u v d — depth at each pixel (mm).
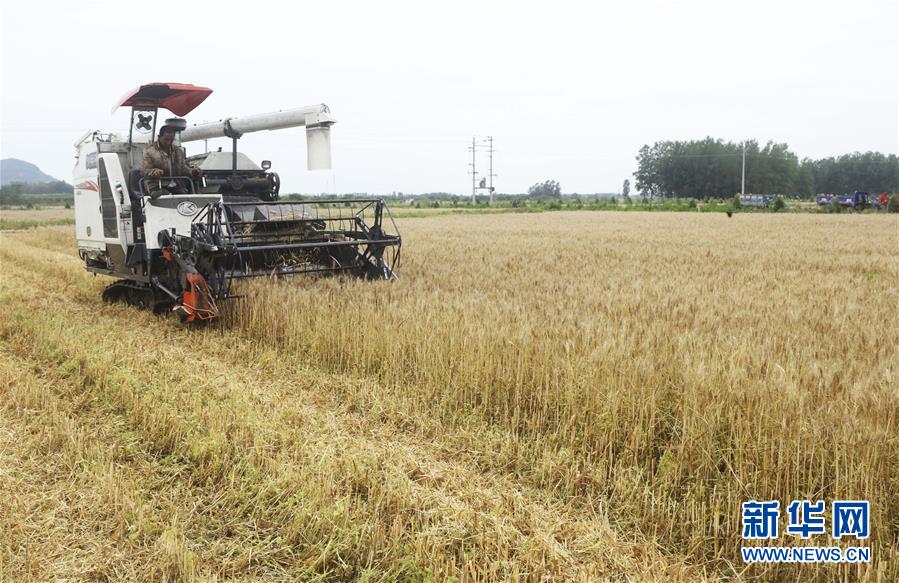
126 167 10750
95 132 11422
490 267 13391
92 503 4449
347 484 4555
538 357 5949
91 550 3979
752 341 6184
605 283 10984
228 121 11891
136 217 10281
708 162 129000
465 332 6684
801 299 9508
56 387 6738
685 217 48219
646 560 3928
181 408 5918
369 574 3760
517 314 7234
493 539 3992
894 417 4340
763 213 58688
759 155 128000
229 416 5609
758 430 4461
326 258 10820
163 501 4535
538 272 12812
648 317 7539
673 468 4707
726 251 18391
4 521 4207
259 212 10578
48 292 12961
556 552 3902
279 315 8477
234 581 3766
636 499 4547
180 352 8047
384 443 5500
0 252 20891
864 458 4102
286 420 5789
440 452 5383
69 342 8008
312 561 3928
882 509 4070
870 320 7738
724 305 8453
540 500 4688
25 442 5395
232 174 12055
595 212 63750
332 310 8062
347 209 11281
